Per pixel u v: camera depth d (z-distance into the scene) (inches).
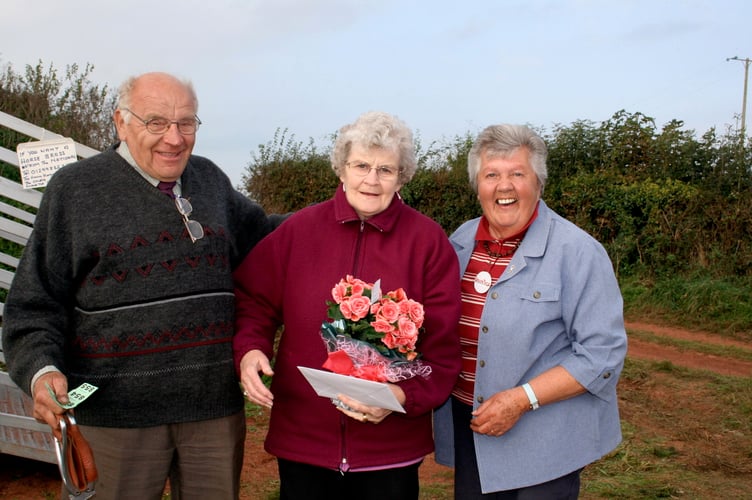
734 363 355.9
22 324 108.3
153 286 110.4
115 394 110.9
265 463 203.6
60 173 112.0
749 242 506.0
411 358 102.0
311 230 114.6
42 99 362.3
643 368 334.3
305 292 111.0
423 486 193.9
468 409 122.3
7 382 190.1
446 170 687.7
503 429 110.7
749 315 432.5
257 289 117.1
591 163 666.8
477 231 124.8
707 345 390.0
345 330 101.9
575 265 113.7
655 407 278.5
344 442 109.1
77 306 113.9
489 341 115.2
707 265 507.2
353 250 111.3
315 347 109.7
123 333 110.0
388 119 108.1
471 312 119.7
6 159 174.7
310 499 113.0
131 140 111.3
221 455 117.8
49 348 107.0
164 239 111.7
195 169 123.3
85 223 109.4
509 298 115.0
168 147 110.3
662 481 199.6
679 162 627.2
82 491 102.9
